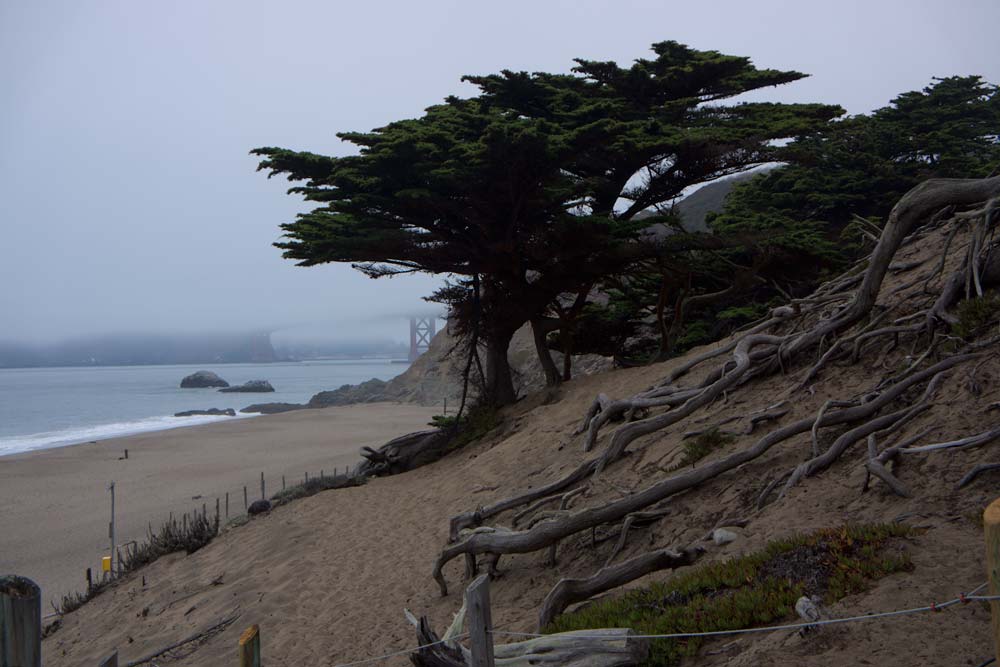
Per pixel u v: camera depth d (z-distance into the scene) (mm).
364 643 13219
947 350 12930
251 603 16781
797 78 31562
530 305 30953
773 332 19219
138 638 17078
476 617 5988
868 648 6812
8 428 107312
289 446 69750
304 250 29344
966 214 14180
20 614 3799
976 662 6289
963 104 49094
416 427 86750
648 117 31594
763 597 8070
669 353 31344
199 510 39969
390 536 19453
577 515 12875
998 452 9711
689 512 12406
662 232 55031
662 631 8203
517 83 29875
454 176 25266
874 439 11031
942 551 8047
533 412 26656
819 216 42688
